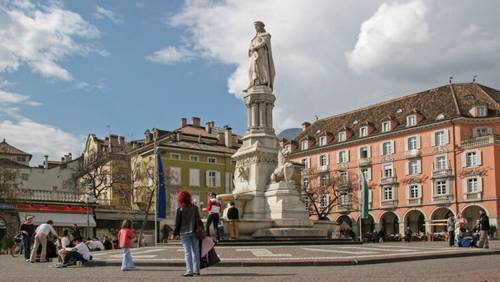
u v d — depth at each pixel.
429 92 71.25
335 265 14.46
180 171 66.75
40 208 51.78
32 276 13.06
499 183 58.78
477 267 13.78
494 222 58.16
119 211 58.31
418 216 67.75
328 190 74.94
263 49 30.75
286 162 28.55
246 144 29.97
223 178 70.38
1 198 50.38
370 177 71.88
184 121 78.75
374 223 70.62
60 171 80.56
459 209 61.50
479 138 60.41
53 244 21.58
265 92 30.09
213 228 24.67
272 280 10.94
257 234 25.69
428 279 10.70
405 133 68.19
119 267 16.16
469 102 65.38
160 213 34.84
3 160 76.19
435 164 64.56
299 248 20.48
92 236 54.78
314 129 84.88
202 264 12.62
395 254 17.02
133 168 70.56
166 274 13.04
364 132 74.00
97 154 71.00
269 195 27.97
